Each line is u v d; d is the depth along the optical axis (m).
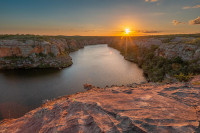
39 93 25.14
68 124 3.83
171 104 4.79
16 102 21.48
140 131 2.87
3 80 32.47
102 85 29.56
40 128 4.48
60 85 29.39
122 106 4.62
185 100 5.26
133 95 6.82
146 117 3.43
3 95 24.09
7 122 6.56
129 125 3.11
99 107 4.57
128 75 36.41
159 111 4.05
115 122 3.37
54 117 4.98
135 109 4.27
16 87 28.02
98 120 3.61
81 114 4.35
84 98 6.65
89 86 20.88
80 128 3.44
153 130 2.85
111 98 6.22
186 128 2.84
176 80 16.94
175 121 3.21
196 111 3.97
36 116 5.79
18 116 17.78
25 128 5.00
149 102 5.15
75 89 27.20
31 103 21.20
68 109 5.30
